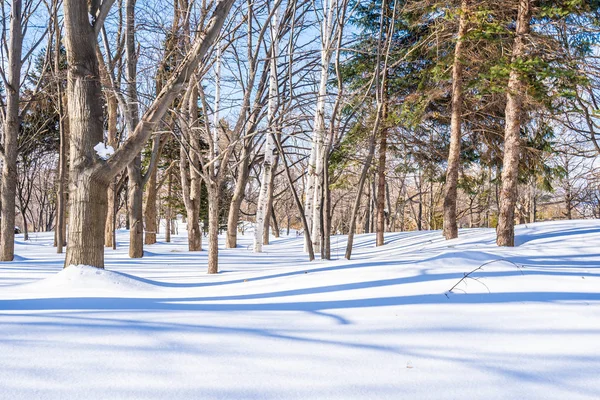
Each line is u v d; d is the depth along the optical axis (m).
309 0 11.75
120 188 21.25
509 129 11.13
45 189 34.16
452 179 14.44
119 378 2.44
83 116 6.90
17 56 13.62
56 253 17.50
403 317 3.97
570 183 18.81
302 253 17.02
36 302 4.73
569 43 11.77
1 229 13.41
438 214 43.25
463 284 5.23
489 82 10.88
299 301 4.88
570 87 10.43
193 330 3.46
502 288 5.06
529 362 2.84
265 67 12.09
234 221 20.50
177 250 19.08
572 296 4.70
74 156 6.89
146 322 3.69
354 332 3.49
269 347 3.07
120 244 23.22
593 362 2.85
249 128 13.57
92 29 7.07
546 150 14.42
